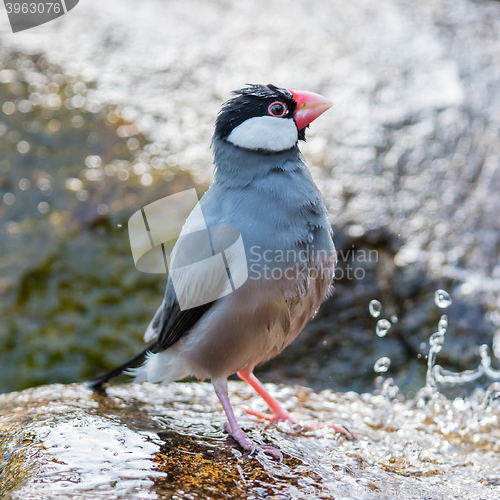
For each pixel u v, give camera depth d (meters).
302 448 5.92
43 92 13.11
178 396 7.37
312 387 10.17
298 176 6.05
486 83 13.62
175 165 11.74
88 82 13.34
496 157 11.77
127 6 15.75
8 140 12.38
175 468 5.15
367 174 11.39
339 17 16.00
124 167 11.81
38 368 10.98
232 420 6.03
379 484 5.25
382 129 12.30
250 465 5.38
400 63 14.33
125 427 5.96
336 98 13.10
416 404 7.85
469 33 15.57
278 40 14.75
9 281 11.11
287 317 5.94
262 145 5.97
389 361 9.43
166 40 14.59
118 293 11.03
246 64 14.09
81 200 11.52
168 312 6.32
